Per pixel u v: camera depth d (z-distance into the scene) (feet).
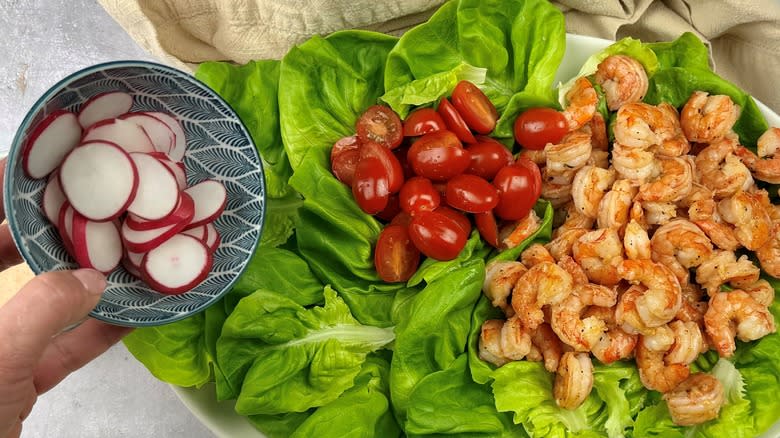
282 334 1.27
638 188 1.32
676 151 1.33
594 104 1.35
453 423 1.24
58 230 1.05
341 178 1.36
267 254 1.32
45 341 0.95
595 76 1.43
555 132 1.35
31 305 0.91
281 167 1.41
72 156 1.02
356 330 1.31
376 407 1.27
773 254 1.30
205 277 1.14
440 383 1.25
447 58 1.43
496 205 1.30
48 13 1.95
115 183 1.03
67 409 1.76
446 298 1.22
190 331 1.27
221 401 1.29
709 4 1.61
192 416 1.77
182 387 1.27
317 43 1.39
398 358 1.25
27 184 0.99
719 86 1.40
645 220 1.34
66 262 1.06
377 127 1.38
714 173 1.34
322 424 1.24
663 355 1.25
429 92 1.39
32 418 1.76
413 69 1.41
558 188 1.38
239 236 1.20
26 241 0.97
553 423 1.26
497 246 1.34
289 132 1.38
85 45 1.94
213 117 1.18
